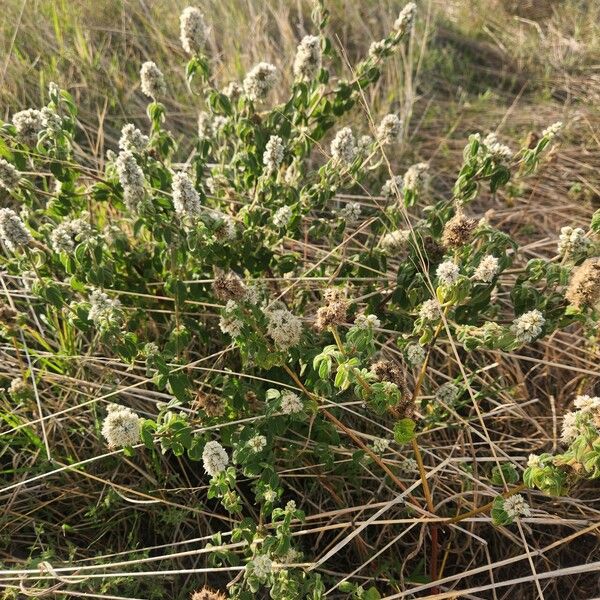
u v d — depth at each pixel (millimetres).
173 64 820
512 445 485
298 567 339
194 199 373
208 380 447
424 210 447
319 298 537
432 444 460
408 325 453
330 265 510
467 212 734
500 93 1046
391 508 430
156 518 421
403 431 322
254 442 337
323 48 492
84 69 760
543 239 670
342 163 457
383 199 672
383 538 422
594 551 437
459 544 429
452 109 941
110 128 712
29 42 785
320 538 406
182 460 444
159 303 487
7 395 467
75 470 388
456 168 812
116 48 840
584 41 1212
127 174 384
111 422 320
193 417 416
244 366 415
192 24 466
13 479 425
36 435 429
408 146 814
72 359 465
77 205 464
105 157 676
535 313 334
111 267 443
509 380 534
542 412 518
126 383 465
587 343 524
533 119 937
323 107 503
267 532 345
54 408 447
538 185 789
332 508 429
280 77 777
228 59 824
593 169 818
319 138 521
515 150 848
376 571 400
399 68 872
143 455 432
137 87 777
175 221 410
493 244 407
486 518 384
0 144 403
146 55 814
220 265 456
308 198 469
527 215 738
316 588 312
